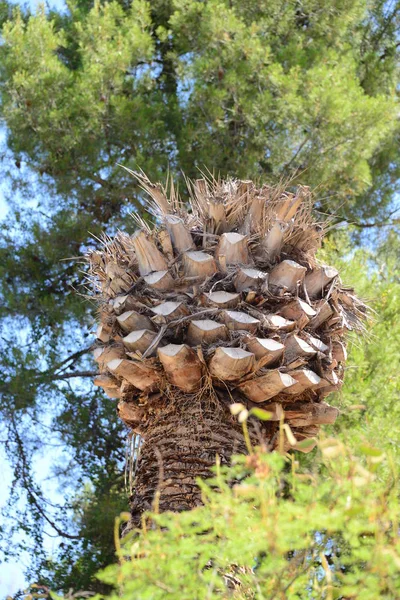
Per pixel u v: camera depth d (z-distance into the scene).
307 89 7.98
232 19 8.31
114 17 8.94
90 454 7.57
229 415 3.02
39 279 8.19
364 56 10.09
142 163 7.63
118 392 3.36
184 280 3.12
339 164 7.76
